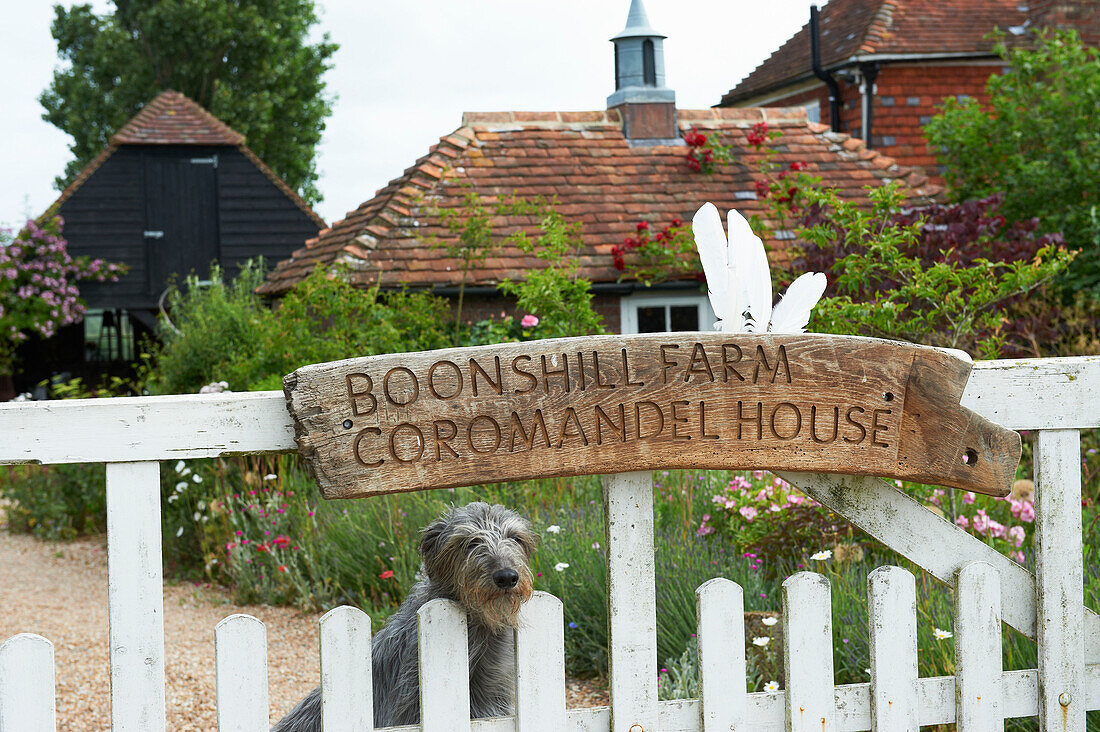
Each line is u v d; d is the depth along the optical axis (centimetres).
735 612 261
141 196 2231
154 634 229
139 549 228
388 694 297
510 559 260
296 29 3734
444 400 235
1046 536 286
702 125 1434
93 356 2448
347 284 1060
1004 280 711
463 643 246
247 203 2270
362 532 698
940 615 442
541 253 1051
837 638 471
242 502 798
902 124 1784
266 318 1091
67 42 3769
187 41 3522
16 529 1059
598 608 538
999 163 1301
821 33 2058
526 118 1409
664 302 1229
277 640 617
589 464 244
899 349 262
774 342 254
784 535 596
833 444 258
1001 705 281
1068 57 1274
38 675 220
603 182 1313
